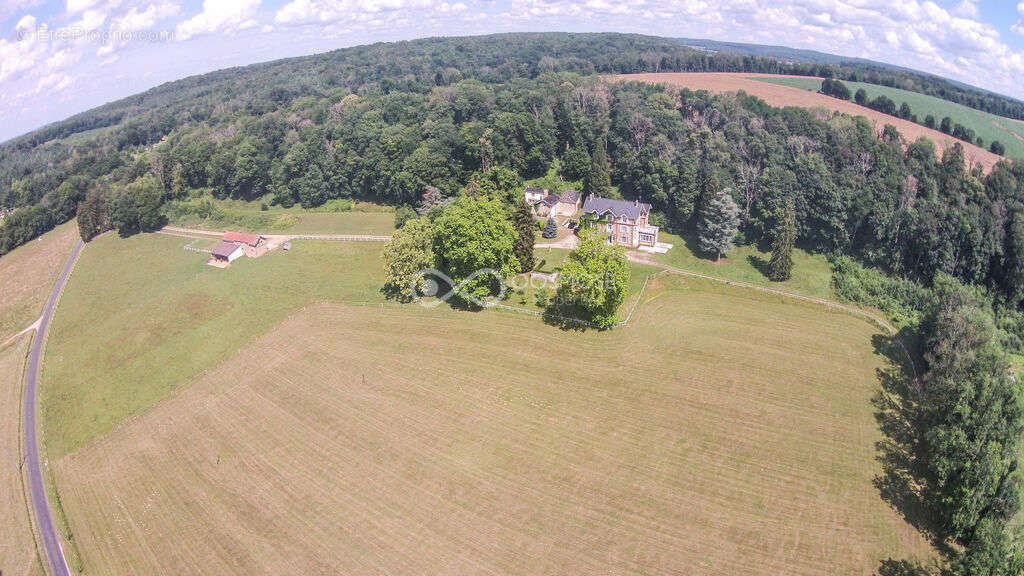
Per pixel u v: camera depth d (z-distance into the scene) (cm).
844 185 10212
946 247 9038
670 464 5709
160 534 5284
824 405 6512
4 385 8088
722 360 7331
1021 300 8675
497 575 4628
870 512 5141
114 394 7500
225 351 8138
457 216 8525
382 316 8788
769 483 5456
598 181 12481
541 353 7644
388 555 4859
